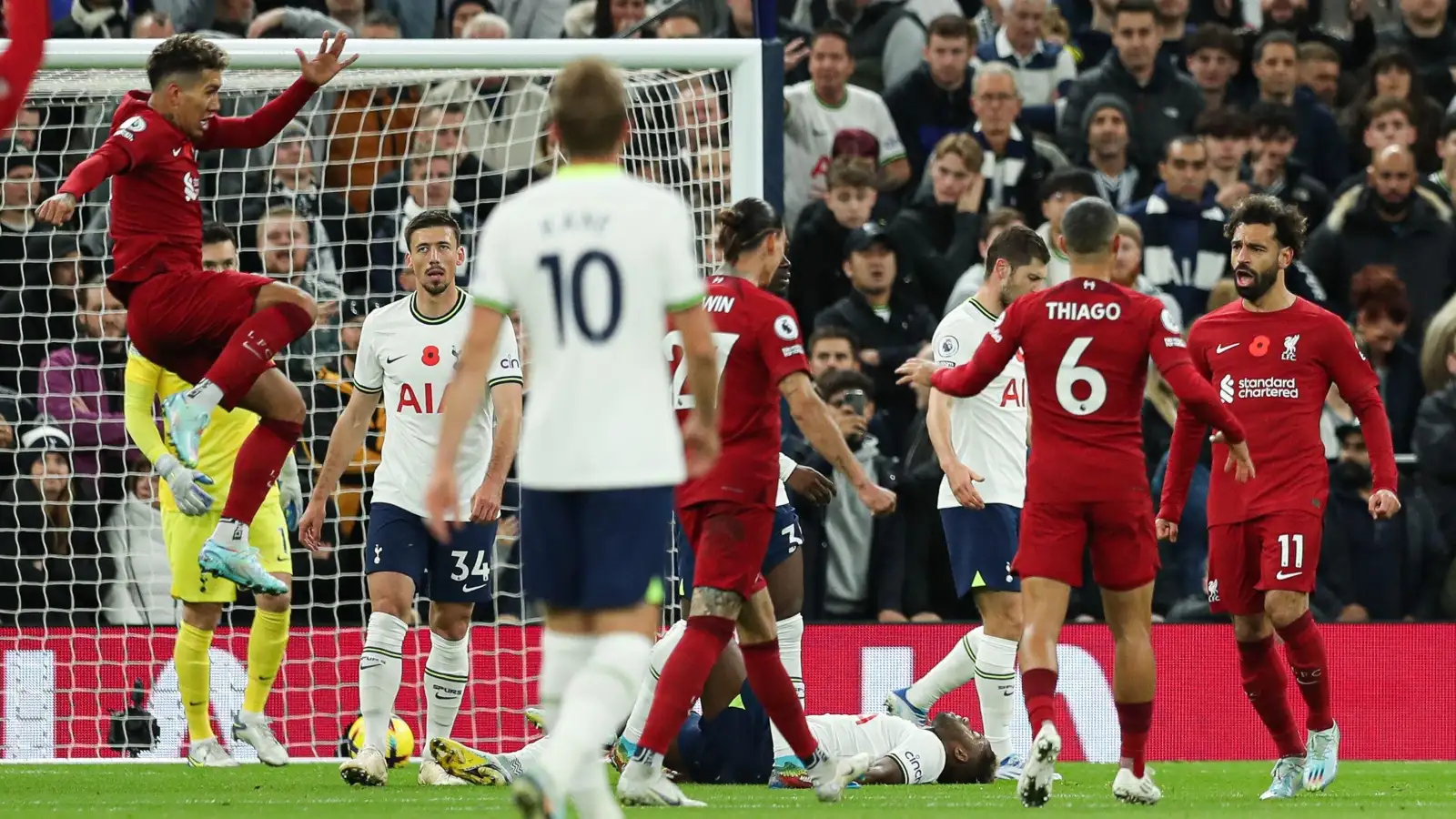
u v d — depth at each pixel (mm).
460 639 25703
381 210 39781
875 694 33406
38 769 29766
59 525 35219
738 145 30188
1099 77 43156
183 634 30109
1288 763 24438
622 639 13453
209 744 30516
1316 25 48250
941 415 26594
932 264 39500
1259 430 24266
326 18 43438
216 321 24125
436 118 40125
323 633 33656
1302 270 40781
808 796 23219
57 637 33312
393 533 24938
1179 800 23016
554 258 13523
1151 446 37938
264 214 38062
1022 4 44156
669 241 13750
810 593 35938
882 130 42625
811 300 40438
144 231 24016
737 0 45188
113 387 36625
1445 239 40719
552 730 14125
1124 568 20234
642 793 20344
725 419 20031
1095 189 40094
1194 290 40094
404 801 21953
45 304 37438
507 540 36188
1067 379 20219
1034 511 20438
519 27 45562
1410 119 43312
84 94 33594
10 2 17219
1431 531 36812
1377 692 34500
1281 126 42312
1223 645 34375
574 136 13883
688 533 20625
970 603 36250
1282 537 23906
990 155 41906
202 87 23719
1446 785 26891
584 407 13422
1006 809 20469
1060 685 33938
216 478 29688
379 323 25375
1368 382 24469
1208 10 47938
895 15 45344
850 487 35938
